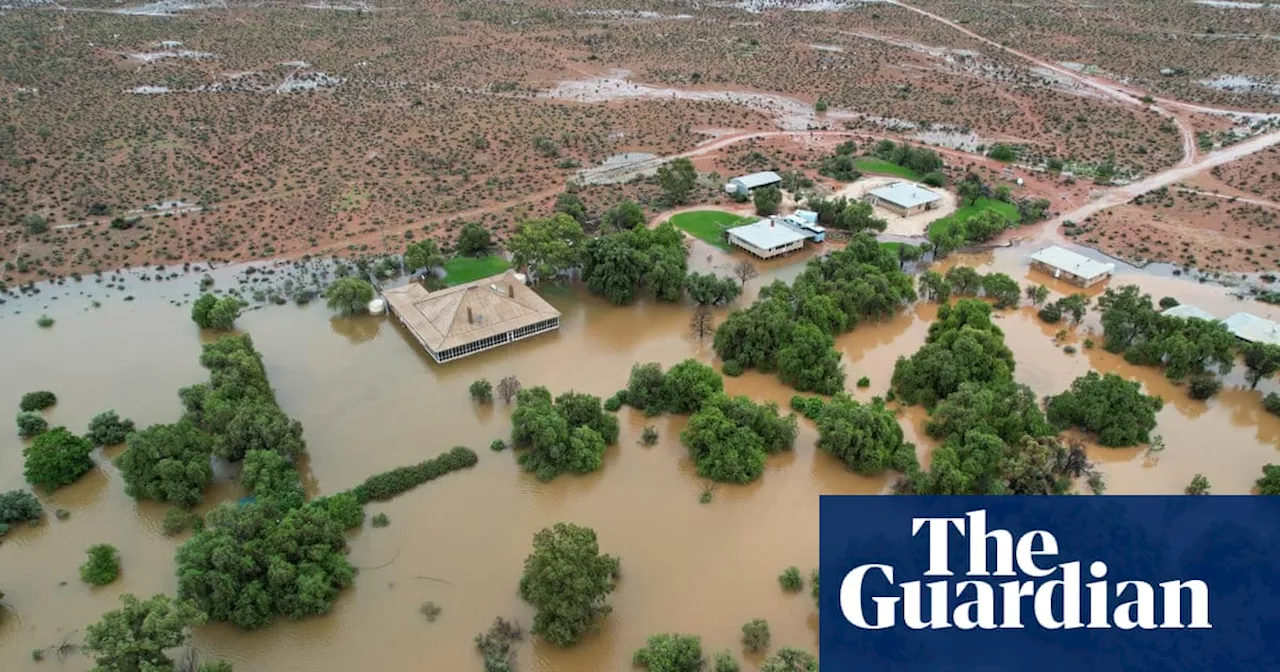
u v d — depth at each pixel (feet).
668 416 384.47
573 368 426.51
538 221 521.24
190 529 317.63
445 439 370.94
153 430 330.75
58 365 426.92
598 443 348.38
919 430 377.50
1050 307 465.88
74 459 341.82
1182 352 402.31
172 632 241.55
